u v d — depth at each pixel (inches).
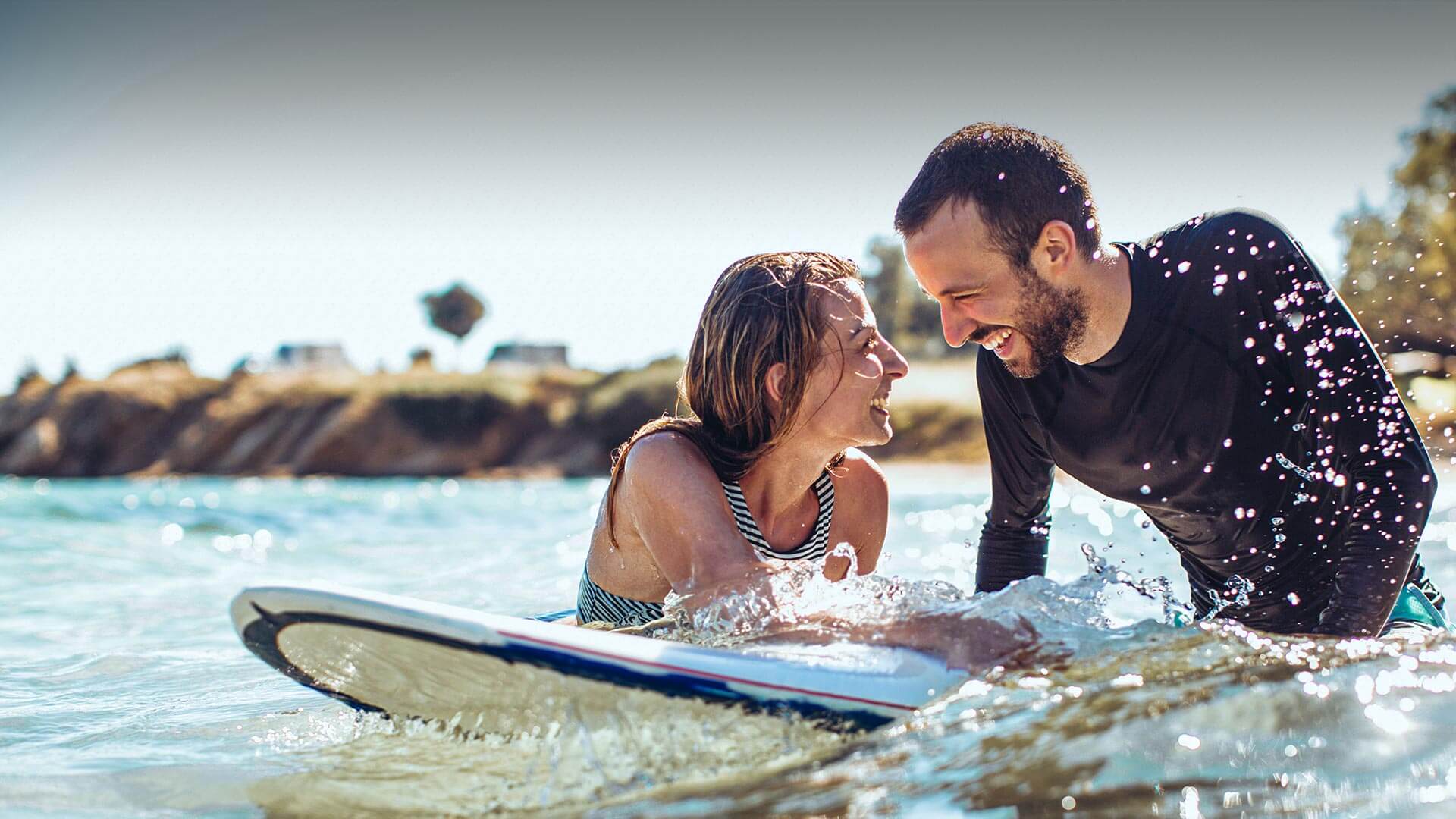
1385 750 53.2
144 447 1243.2
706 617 72.9
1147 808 49.3
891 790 52.9
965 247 80.0
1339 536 87.8
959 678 64.1
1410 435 79.2
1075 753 53.9
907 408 897.5
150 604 156.3
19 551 222.2
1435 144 489.4
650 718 64.1
